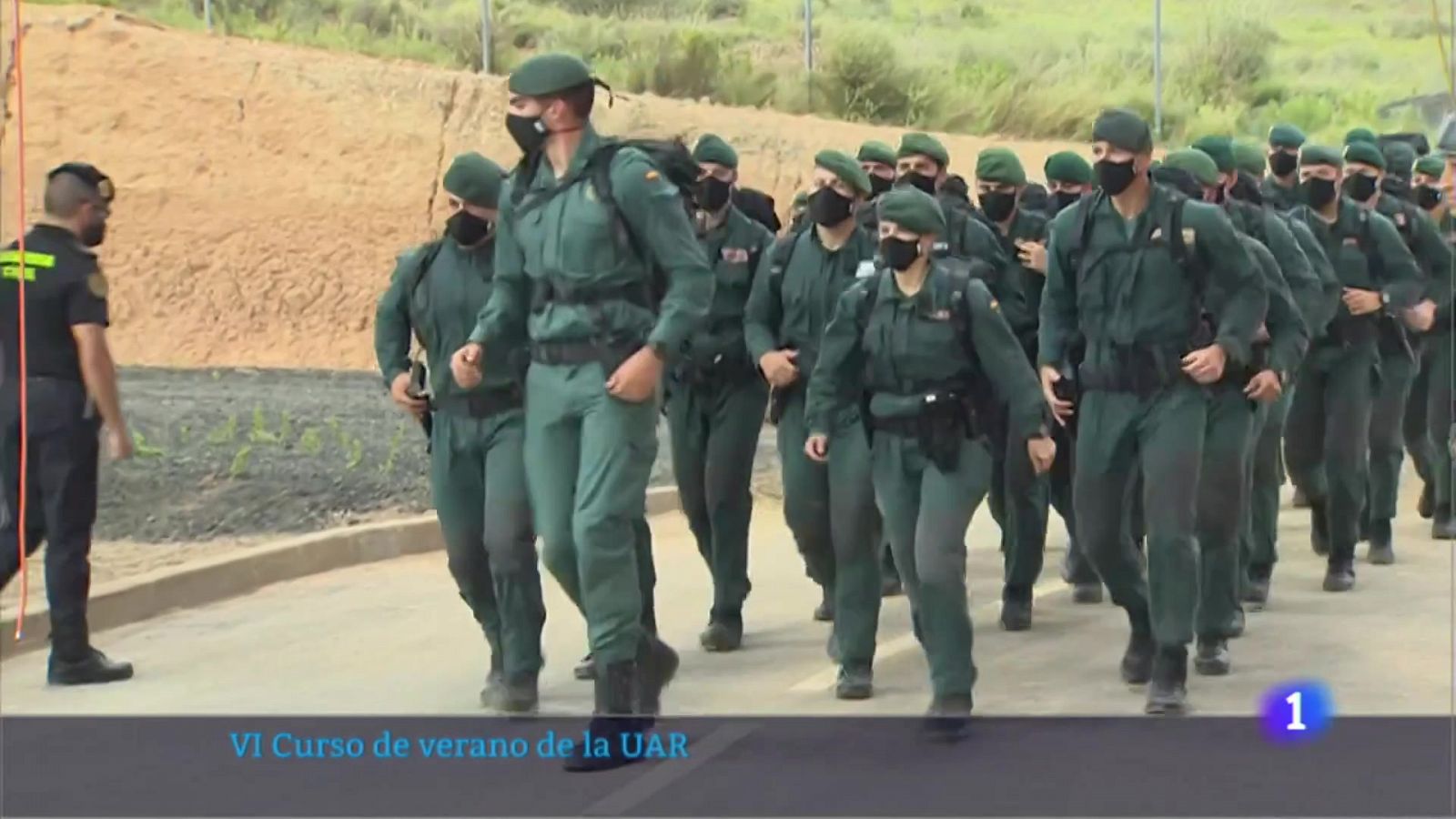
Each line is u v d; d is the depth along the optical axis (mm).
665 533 12078
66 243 7555
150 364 19219
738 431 8297
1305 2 30953
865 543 7195
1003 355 6398
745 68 25844
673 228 6137
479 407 6781
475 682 7652
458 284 6832
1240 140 9977
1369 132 10312
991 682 7609
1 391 7598
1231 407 7379
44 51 21859
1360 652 8047
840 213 7602
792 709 7121
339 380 18141
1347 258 9656
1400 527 12086
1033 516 8664
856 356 6746
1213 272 6676
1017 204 9234
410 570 10500
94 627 8836
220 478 12000
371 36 25375
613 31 26516
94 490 7750
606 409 6148
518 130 6297
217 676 7855
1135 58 28594
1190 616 6836
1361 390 9539
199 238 20703
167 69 22172
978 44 28797
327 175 21750
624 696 6270
